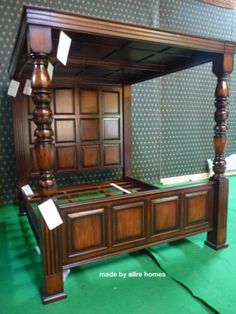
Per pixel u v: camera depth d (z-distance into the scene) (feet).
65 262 6.03
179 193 7.48
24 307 5.50
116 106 12.37
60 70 9.76
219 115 7.58
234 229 9.46
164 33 6.22
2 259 7.49
